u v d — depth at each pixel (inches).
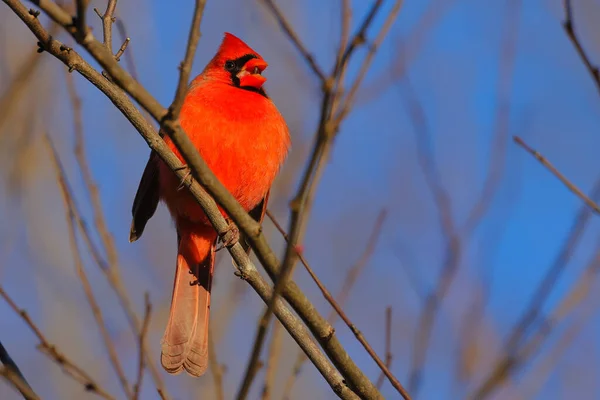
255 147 349.1
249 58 368.8
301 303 242.7
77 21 208.4
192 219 350.0
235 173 349.4
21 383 230.8
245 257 283.6
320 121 201.9
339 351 251.9
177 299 346.9
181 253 354.9
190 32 217.8
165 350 336.5
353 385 257.4
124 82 218.2
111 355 289.1
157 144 285.3
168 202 350.9
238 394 208.8
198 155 226.5
